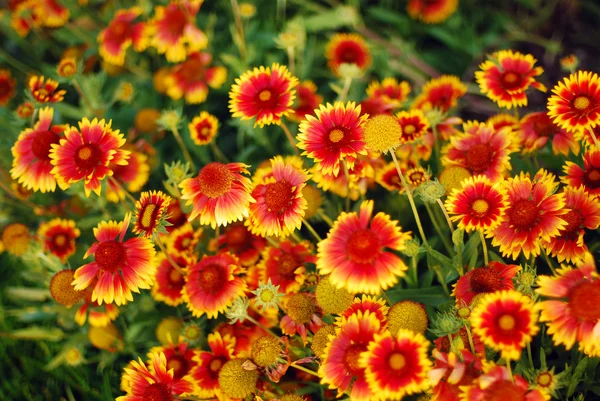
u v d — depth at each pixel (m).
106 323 1.00
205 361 0.93
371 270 0.85
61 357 1.08
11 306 1.18
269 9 1.32
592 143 0.92
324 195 1.07
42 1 1.31
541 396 0.79
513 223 0.87
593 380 0.90
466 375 0.80
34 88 1.05
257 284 0.98
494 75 0.99
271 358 0.87
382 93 1.09
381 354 0.81
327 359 0.84
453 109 1.13
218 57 1.24
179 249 1.02
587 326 0.80
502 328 0.80
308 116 0.91
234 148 1.21
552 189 0.87
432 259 0.95
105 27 1.35
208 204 0.90
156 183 1.18
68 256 1.10
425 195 0.88
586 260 0.81
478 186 0.88
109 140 0.95
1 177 1.21
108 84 1.29
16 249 1.09
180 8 1.19
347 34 1.23
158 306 1.07
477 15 1.30
